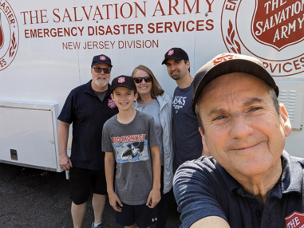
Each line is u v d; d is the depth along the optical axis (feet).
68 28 8.23
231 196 2.83
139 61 7.70
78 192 7.31
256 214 2.68
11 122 9.50
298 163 2.88
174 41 7.28
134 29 7.55
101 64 6.86
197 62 7.19
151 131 6.15
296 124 6.56
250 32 6.61
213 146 2.74
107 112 7.06
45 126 9.00
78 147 7.23
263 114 2.57
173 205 9.23
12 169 12.39
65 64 8.54
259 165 2.50
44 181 11.19
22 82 9.23
